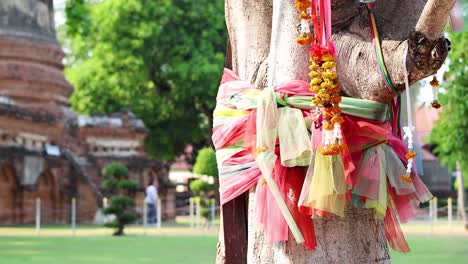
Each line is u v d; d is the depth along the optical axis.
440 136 22.50
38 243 21.48
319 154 4.22
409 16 4.46
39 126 32.16
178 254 18.00
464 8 10.94
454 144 21.27
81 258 16.81
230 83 4.62
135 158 38.25
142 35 39.06
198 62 39.19
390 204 4.55
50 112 33.34
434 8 3.83
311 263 4.32
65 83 34.62
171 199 40.66
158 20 39.44
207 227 31.52
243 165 4.49
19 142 30.91
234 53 4.92
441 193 53.72
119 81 40.56
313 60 4.11
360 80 4.29
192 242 22.61
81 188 33.69
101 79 40.62
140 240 23.58
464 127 20.89
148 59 39.84
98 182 36.47
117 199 26.72
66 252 18.47
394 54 4.17
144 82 40.53
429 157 51.06
